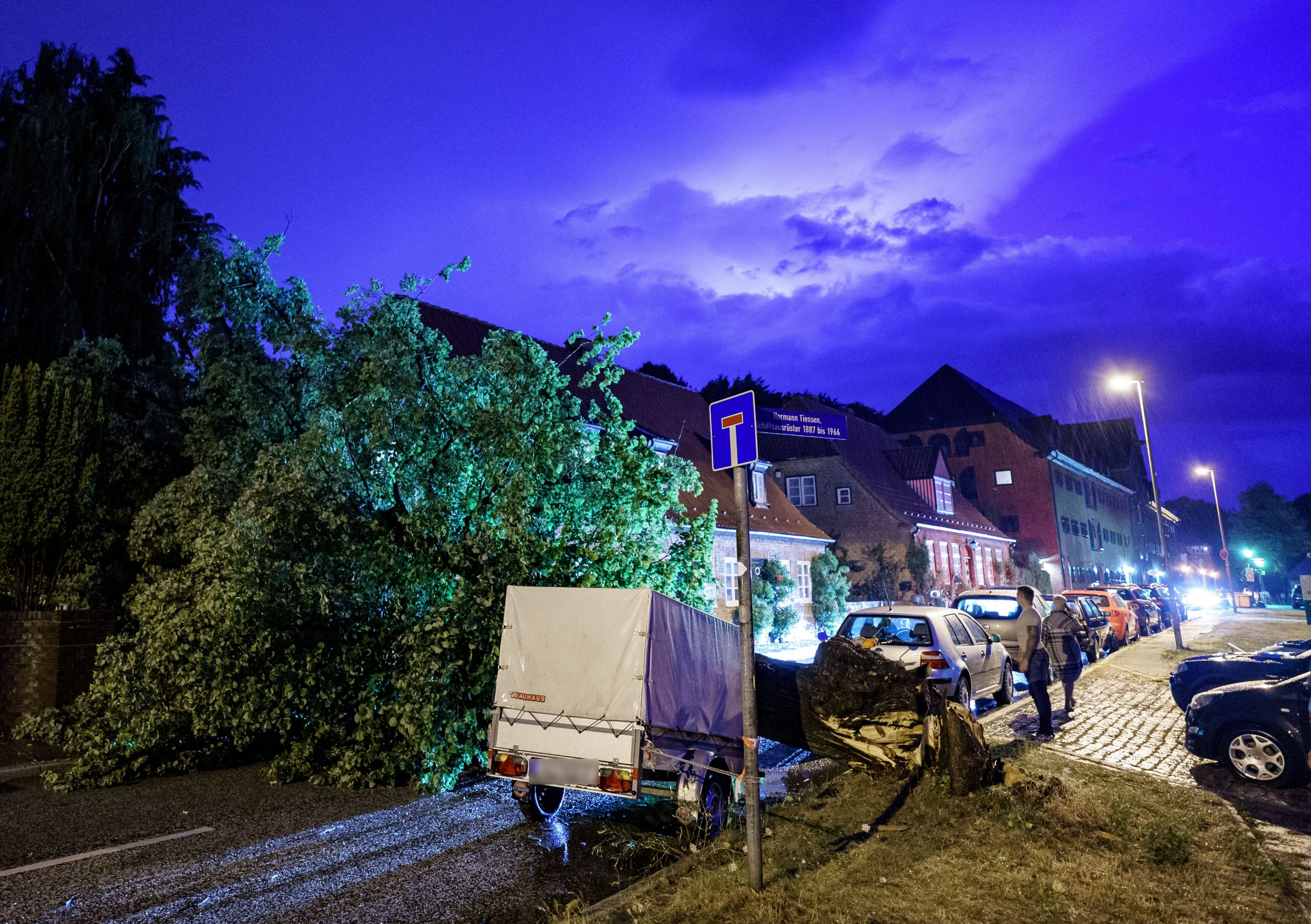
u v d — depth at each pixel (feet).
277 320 35.45
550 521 33.37
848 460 132.05
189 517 33.60
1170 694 44.70
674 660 21.77
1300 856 18.79
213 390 35.55
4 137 52.01
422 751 26.81
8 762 30.78
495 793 27.09
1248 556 303.48
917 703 25.99
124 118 52.60
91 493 38.52
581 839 21.89
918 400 196.34
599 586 31.48
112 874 19.17
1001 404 204.64
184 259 41.39
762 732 27.40
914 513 134.72
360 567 29.86
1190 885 16.44
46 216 48.62
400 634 29.68
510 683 22.11
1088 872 17.06
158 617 30.09
